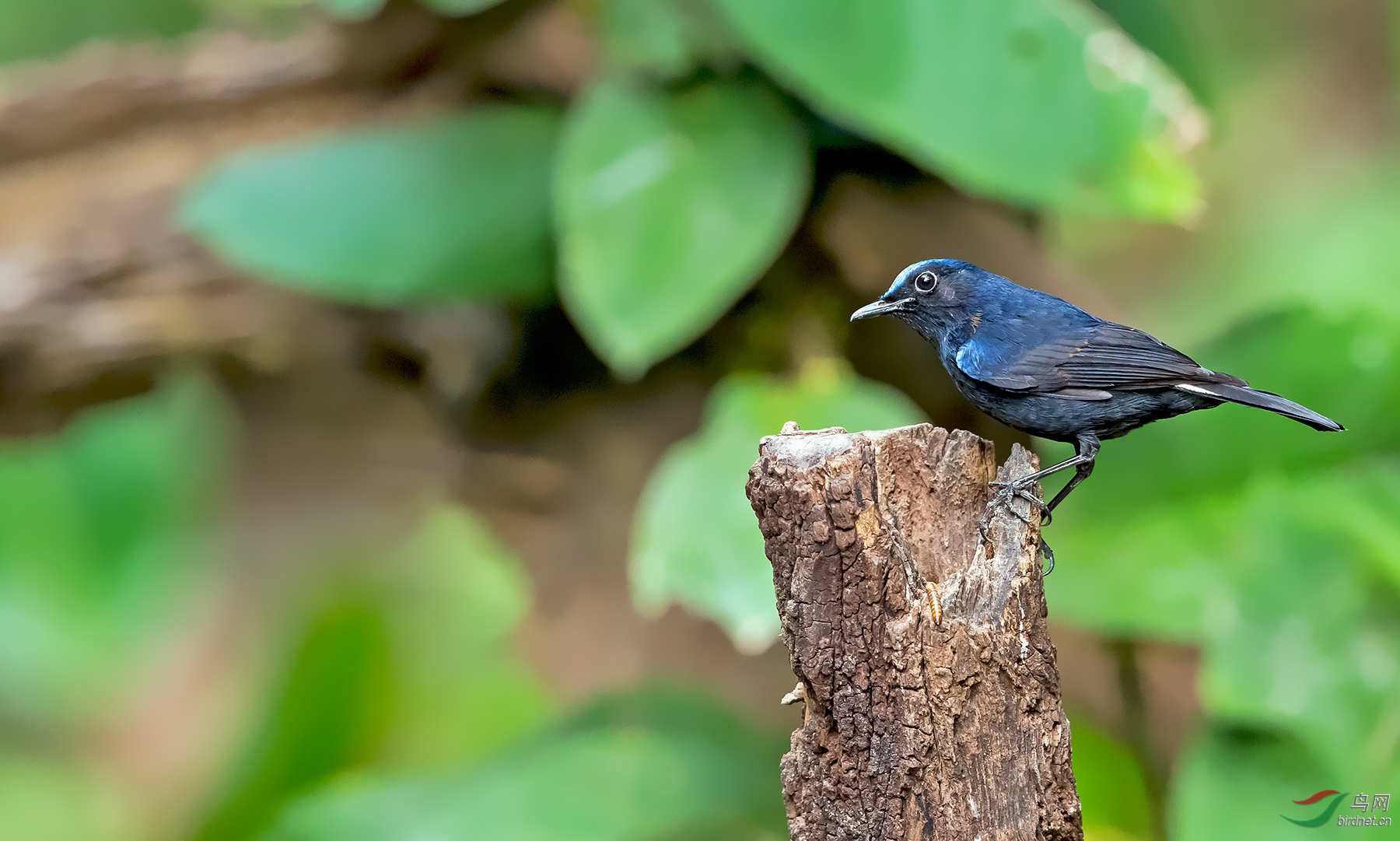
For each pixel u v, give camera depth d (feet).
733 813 32.07
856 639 16.40
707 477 29.50
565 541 43.04
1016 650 17.15
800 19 31.30
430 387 43.14
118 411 45.62
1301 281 49.96
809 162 34.45
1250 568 31.63
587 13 39.70
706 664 39.88
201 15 55.21
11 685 45.78
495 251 35.83
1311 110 54.60
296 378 43.73
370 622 45.52
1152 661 38.81
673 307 31.65
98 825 44.50
